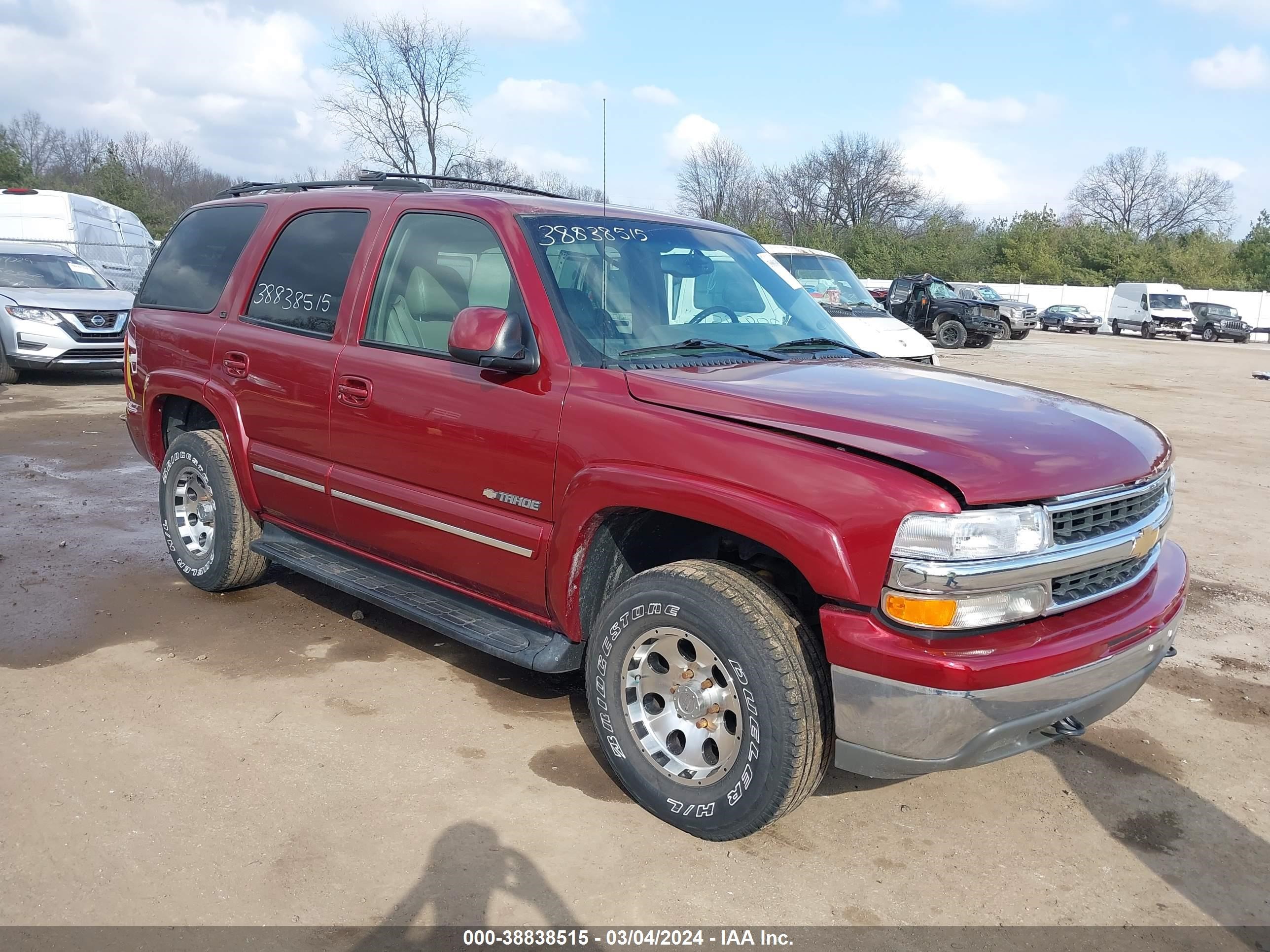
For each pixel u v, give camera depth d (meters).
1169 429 12.27
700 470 2.86
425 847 2.95
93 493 7.01
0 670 4.02
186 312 4.96
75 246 17.73
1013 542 2.59
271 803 3.14
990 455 2.68
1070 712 2.76
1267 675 4.57
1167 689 4.38
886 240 59.91
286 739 3.55
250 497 4.55
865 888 2.86
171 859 2.84
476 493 3.49
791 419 2.84
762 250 4.48
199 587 4.95
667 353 3.45
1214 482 8.95
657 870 2.89
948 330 26.47
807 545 2.63
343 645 4.42
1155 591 3.11
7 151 45.56
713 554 3.38
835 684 2.68
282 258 4.50
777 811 2.82
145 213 45.03
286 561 4.36
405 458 3.72
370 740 3.57
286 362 4.21
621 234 3.83
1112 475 2.86
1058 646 2.67
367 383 3.84
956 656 2.55
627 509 3.14
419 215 3.91
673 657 3.05
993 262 62.25
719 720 2.95
